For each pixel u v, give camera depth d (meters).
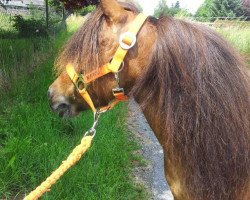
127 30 1.60
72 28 13.07
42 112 4.53
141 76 1.58
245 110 1.57
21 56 6.89
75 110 1.86
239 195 1.63
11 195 3.18
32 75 5.98
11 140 3.60
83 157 3.77
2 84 5.25
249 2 22.59
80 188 3.27
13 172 3.26
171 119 1.57
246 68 1.69
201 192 1.62
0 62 6.01
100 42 1.62
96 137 4.38
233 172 1.58
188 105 1.54
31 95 5.18
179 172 1.72
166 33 1.56
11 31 11.69
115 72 1.60
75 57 1.68
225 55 1.57
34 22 11.62
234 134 1.54
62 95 1.82
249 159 1.60
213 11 23.27
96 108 1.78
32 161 3.44
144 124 5.79
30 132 3.97
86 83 1.67
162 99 1.58
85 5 4.80
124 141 4.73
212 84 1.52
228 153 1.55
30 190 3.26
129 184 3.64
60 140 4.06
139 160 4.37
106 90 1.68
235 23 10.46
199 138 1.55
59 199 3.09
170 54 1.54
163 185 3.86
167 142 1.70
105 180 3.52
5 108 4.65
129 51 1.60
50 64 6.11
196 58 1.53
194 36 1.56
